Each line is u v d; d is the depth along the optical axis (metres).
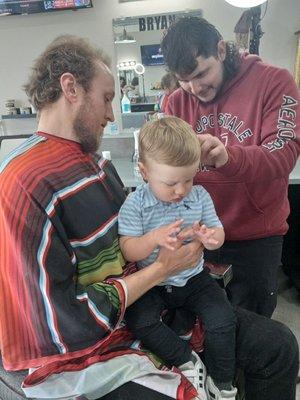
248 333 1.06
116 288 0.86
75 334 0.78
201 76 1.17
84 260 0.87
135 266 1.02
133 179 1.87
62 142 0.90
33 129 2.78
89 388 0.80
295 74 2.39
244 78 1.26
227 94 1.29
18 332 0.79
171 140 0.86
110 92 0.93
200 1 2.38
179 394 0.81
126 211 0.97
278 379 1.08
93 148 0.96
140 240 0.91
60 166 0.86
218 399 0.95
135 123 2.60
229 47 1.24
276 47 2.42
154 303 0.97
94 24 2.49
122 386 0.83
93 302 0.81
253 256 1.44
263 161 1.06
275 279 1.51
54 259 0.77
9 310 0.79
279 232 1.43
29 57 2.60
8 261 0.77
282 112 1.18
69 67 0.85
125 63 2.52
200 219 1.01
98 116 0.92
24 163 0.81
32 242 0.75
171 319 1.02
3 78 2.66
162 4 2.41
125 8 2.43
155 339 0.92
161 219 0.96
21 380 0.88
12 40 2.57
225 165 1.00
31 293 0.76
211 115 1.35
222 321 0.95
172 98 1.48
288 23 2.36
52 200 0.80
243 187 1.29
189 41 1.09
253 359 1.05
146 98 2.54
